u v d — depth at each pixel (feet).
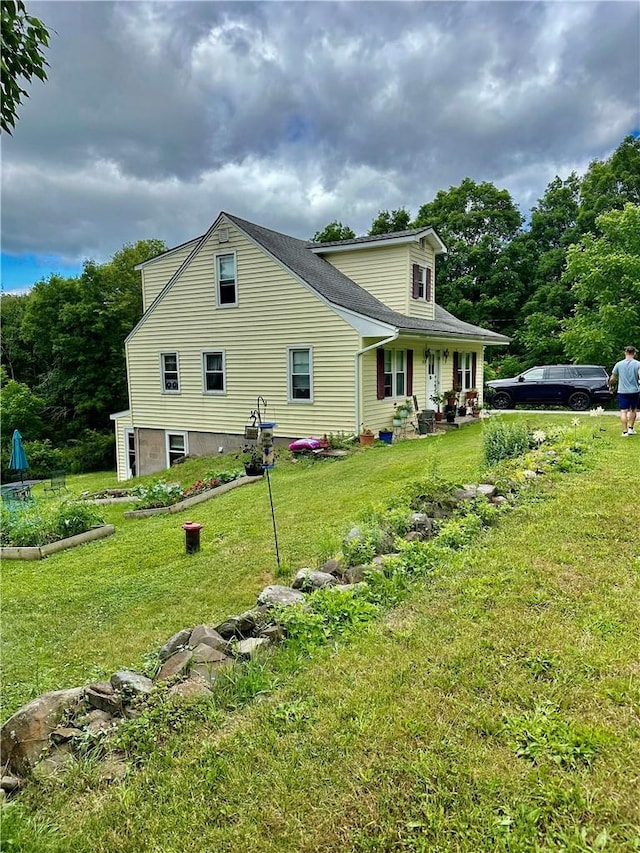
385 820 5.84
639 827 5.47
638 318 61.21
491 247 99.14
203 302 48.60
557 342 79.71
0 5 7.84
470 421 48.96
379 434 41.52
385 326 38.06
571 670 8.06
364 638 9.74
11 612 16.40
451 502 17.19
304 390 43.75
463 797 5.99
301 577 13.26
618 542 12.98
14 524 25.38
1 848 6.02
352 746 6.95
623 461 21.58
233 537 21.43
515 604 10.28
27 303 91.56
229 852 5.70
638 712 7.09
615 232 64.18
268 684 8.64
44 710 8.17
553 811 5.73
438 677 8.20
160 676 9.41
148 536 24.32
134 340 54.65
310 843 5.69
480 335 54.08
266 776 6.64
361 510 19.92
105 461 84.38
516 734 6.85
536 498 16.90
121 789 6.75
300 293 42.60
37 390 92.22
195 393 50.65
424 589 11.53
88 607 16.31
